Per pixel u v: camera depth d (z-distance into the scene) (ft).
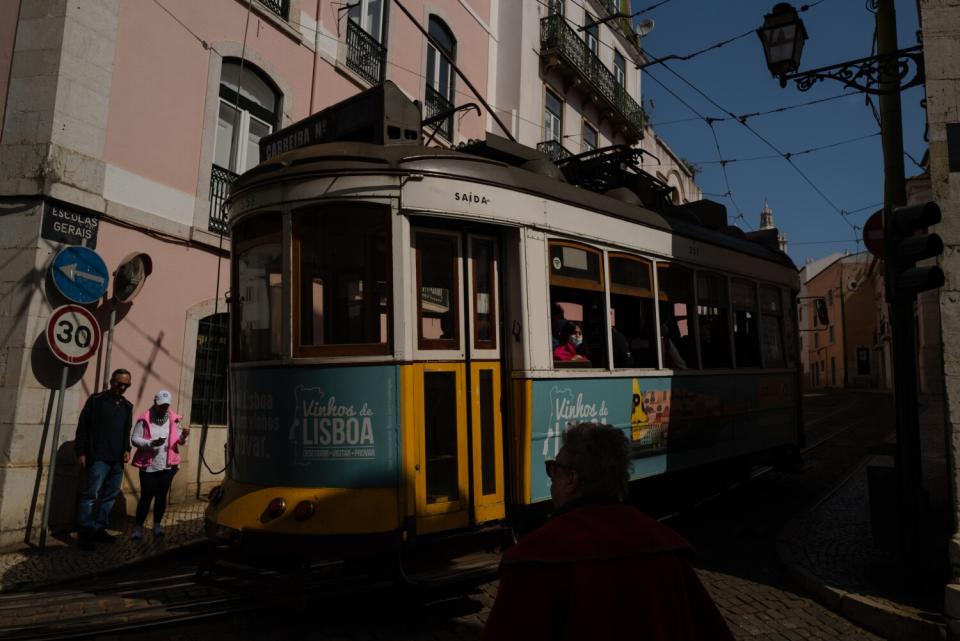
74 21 25.26
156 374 28.35
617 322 21.98
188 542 22.82
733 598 17.78
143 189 27.84
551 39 57.67
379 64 42.73
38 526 23.56
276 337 16.40
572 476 6.36
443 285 16.85
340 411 15.51
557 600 5.49
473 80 52.31
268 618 15.39
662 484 24.85
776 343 31.99
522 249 18.10
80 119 25.41
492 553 16.81
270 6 34.68
